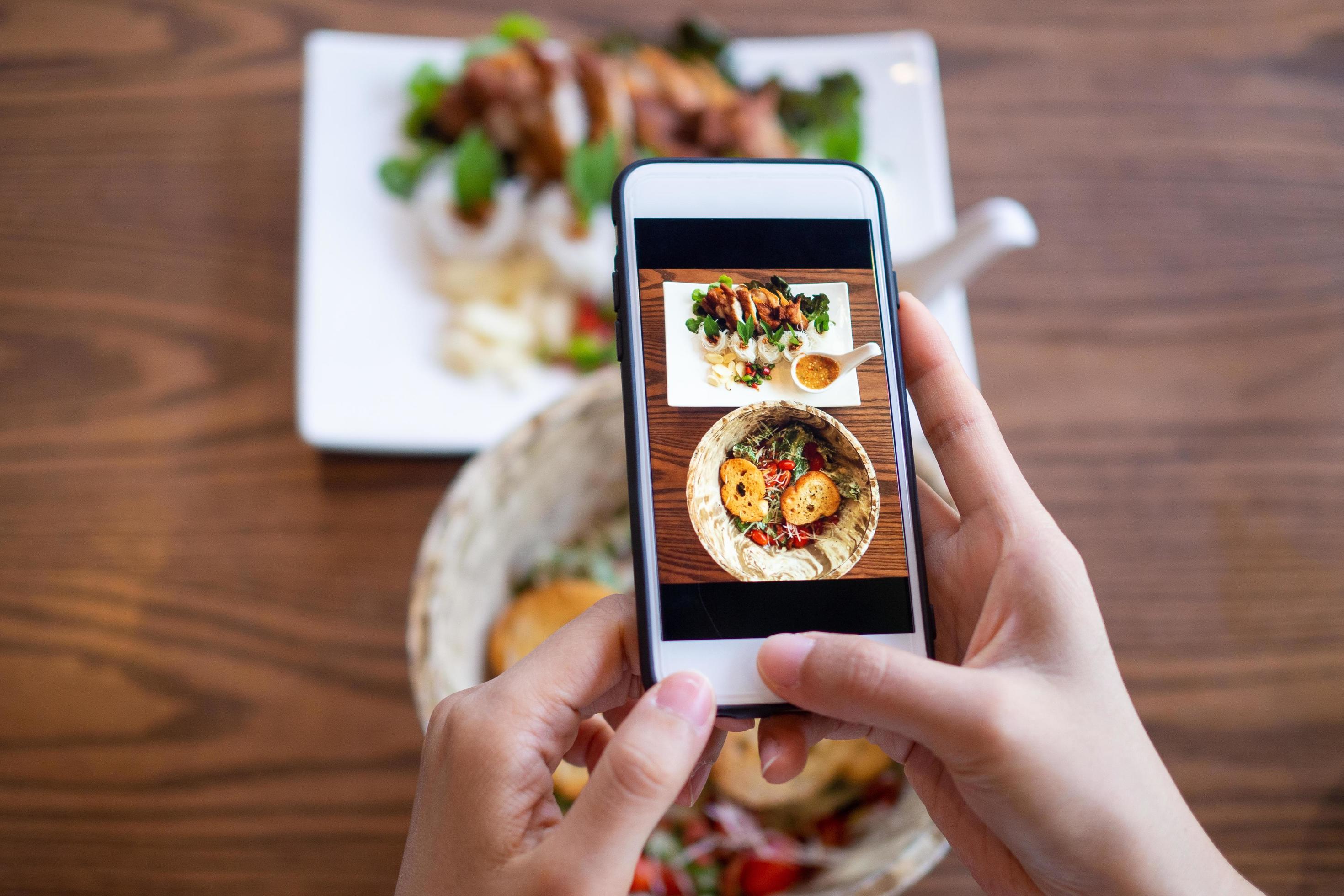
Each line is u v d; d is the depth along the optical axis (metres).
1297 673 0.45
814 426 0.31
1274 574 0.46
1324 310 0.50
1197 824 0.30
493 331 0.48
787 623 0.30
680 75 0.51
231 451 0.47
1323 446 0.48
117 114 0.50
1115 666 0.29
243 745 0.43
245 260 0.49
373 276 0.49
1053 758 0.28
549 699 0.31
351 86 0.50
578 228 0.51
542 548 0.42
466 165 0.48
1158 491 0.47
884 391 0.31
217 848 0.42
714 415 0.31
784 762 0.33
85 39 0.51
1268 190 0.51
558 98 0.49
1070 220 0.50
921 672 0.28
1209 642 0.45
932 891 0.42
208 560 0.45
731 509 0.30
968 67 0.53
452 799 0.30
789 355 0.31
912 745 0.34
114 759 0.43
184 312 0.48
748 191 0.32
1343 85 0.53
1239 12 0.53
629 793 0.28
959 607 0.32
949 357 0.33
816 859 0.38
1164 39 0.53
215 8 0.51
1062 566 0.30
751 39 0.53
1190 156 0.51
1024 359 0.49
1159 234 0.50
